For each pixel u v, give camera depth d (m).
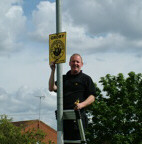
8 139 21.97
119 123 32.28
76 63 4.50
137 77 34.44
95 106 32.94
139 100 33.31
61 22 5.10
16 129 23.25
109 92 34.16
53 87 4.73
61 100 4.51
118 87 34.50
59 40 4.82
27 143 22.70
